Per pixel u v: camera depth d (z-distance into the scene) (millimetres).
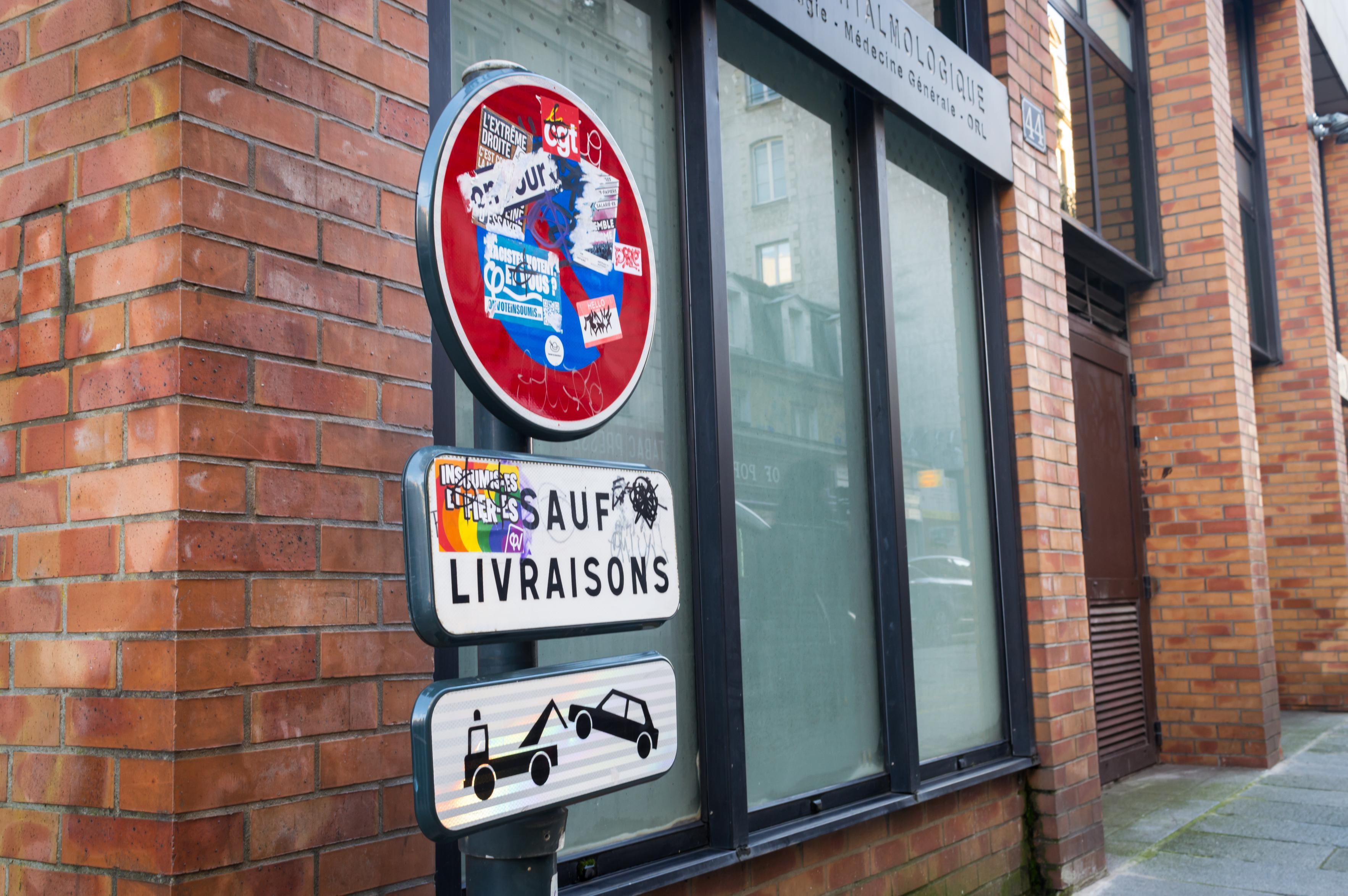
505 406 1326
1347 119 9078
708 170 2932
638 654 1498
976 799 3859
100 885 1614
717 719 2768
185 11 1682
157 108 1686
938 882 3586
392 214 1979
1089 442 6348
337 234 1874
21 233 1839
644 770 1467
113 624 1647
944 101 4062
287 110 1812
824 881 3090
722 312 2910
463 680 1229
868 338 3676
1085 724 4426
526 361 1363
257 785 1653
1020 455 4344
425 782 1166
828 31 3414
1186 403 6930
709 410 2861
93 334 1725
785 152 3416
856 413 3609
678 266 2930
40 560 1750
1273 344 8969
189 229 1649
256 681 1666
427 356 2016
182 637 1580
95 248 1739
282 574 1723
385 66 2000
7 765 1756
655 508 1511
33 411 1789
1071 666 4383
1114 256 6391
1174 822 5145
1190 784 6090
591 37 2732
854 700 3424
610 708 1422
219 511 1646
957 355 4266
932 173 4223
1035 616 4242
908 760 3465
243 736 1642
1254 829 4926
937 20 4492
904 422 3855
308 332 1805
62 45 1822
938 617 3914
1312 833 4805
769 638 3107
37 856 1698
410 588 1191
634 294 1545
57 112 1814
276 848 1669
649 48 2922
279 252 1774
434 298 1260
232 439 1675
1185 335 6969
